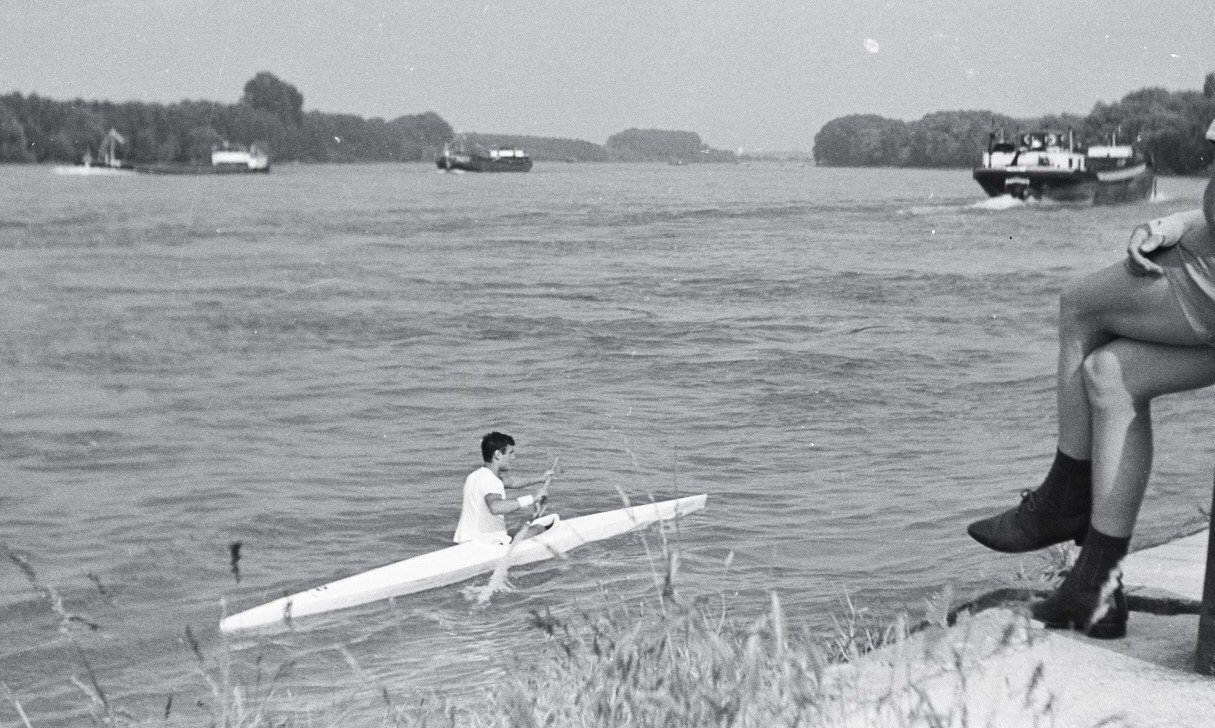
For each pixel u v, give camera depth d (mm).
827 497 11156
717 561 9023
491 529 9836
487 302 29391
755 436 14578
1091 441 4008
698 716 2889
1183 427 12789
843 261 38344
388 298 30297
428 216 66438
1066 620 3963
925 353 20516
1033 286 30562
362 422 16266
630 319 26141
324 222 60719
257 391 18625
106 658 7746
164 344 23344
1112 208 62250
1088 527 4098
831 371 19109
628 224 58844
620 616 4594
